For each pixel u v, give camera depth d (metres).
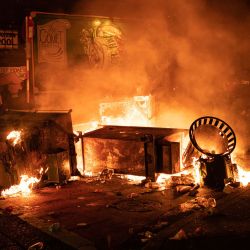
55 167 7.93
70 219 5.97
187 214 6.02
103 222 5.80
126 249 4.89
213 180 7.35
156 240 5.11
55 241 5.18
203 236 5.17
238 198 6.70
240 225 5.50
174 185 7.54
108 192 7.38
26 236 5.40
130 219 5.89
